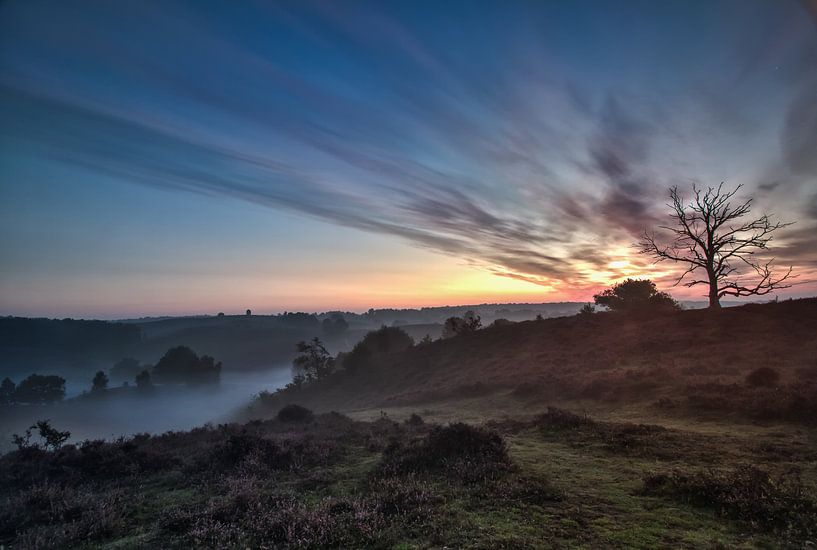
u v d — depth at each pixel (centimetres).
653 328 3616
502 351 4300
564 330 4331
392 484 775
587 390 1998
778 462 835
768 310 3391
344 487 834
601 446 1030
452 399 2775
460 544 537
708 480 689
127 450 1212
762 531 554
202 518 668
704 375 1959
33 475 1053
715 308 3856
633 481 768
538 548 521
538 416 1424
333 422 1856
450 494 732
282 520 619
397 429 1522
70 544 625
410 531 583
